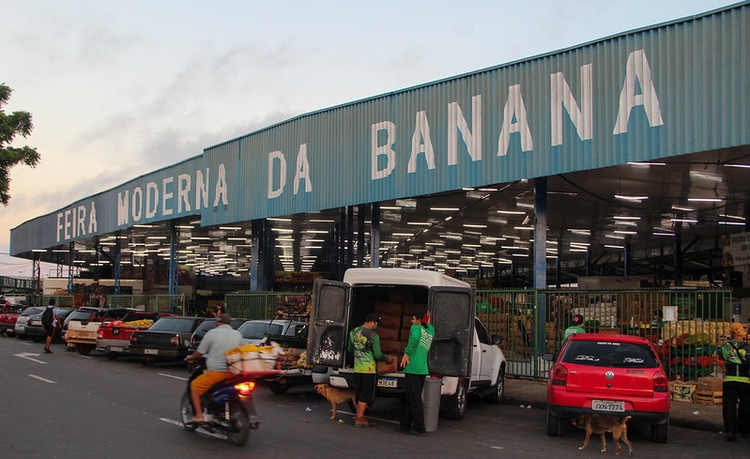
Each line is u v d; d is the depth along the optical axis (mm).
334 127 23844
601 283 35594
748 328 14945
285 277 43375
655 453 9797
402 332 13625
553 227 34500
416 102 20703
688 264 45531
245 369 9195
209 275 90875
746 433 11016
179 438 9609
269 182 27109
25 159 37375
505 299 18016
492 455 9312
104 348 23203
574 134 16375
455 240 43188
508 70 18062
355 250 43906
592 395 10133
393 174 21266
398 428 11312
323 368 13391
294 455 8758
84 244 51000
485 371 14070
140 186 38031
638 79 15227
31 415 11312
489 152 18328
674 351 15055
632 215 29828
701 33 14320
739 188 22516
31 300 54281
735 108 13680
